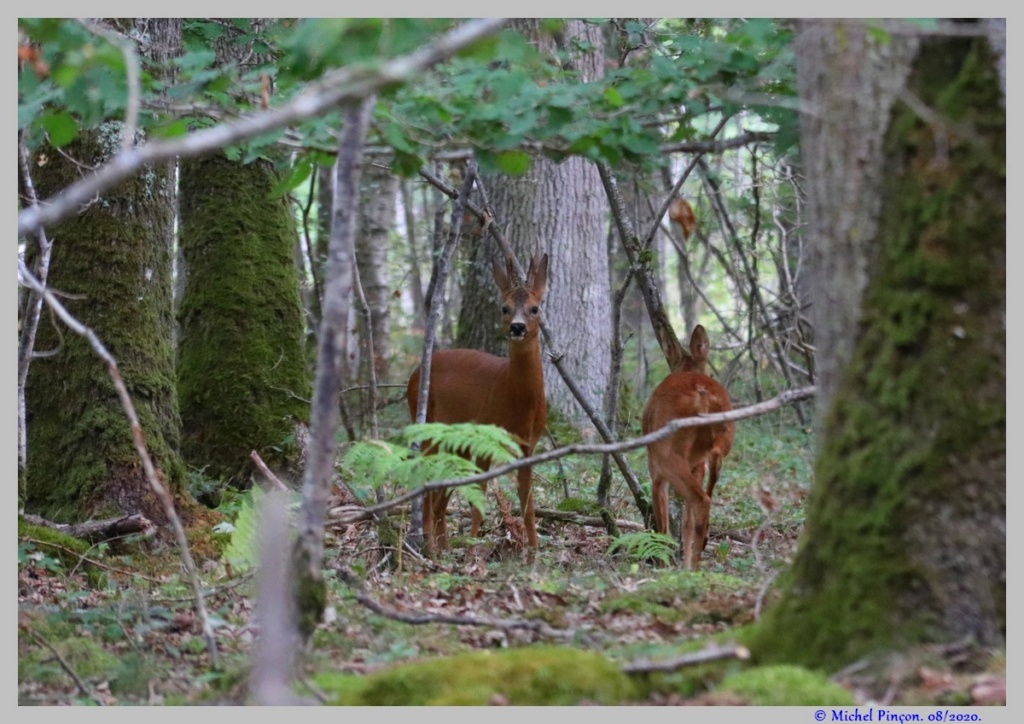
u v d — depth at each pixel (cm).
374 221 2941
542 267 1622
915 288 748
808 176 819
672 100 993
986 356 735
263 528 789
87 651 923
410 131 975
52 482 1402
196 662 932
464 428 1112
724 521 1722
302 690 773
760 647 784
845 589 757
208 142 625
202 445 1778
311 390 1867
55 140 920
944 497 733
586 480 2023
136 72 701
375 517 1352
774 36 988
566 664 762
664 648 837
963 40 757
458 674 754
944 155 742
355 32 782
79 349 1416
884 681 712
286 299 1858
